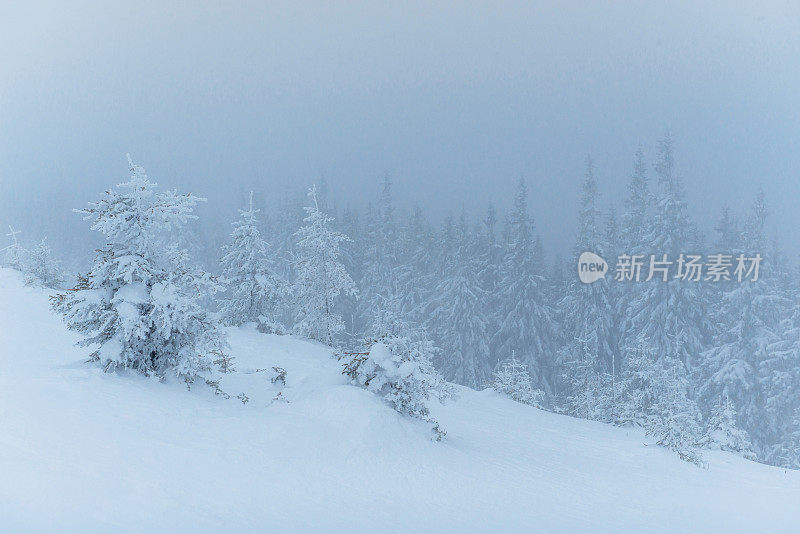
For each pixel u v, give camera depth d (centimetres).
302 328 3278
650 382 2775
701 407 4094
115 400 1011
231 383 1527
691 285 4891
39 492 589
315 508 706
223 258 3067
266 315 3120
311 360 2198
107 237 1280
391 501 795
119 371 1208
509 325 5494
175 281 1311
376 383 1313
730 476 1481
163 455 788
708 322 4909
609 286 5384
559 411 3700
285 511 673
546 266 6800
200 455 821
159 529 552
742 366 4003
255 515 640
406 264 6319
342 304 6059
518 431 1841
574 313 5316
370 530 659
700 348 4647
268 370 1741
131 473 694
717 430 2030
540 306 5688
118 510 580
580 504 956
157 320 1223
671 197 5241
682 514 984
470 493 906
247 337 2564
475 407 2242
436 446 1177
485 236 6419
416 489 878
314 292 3344
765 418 3875
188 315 1247
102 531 526
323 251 3391
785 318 4169
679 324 4681
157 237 1341
